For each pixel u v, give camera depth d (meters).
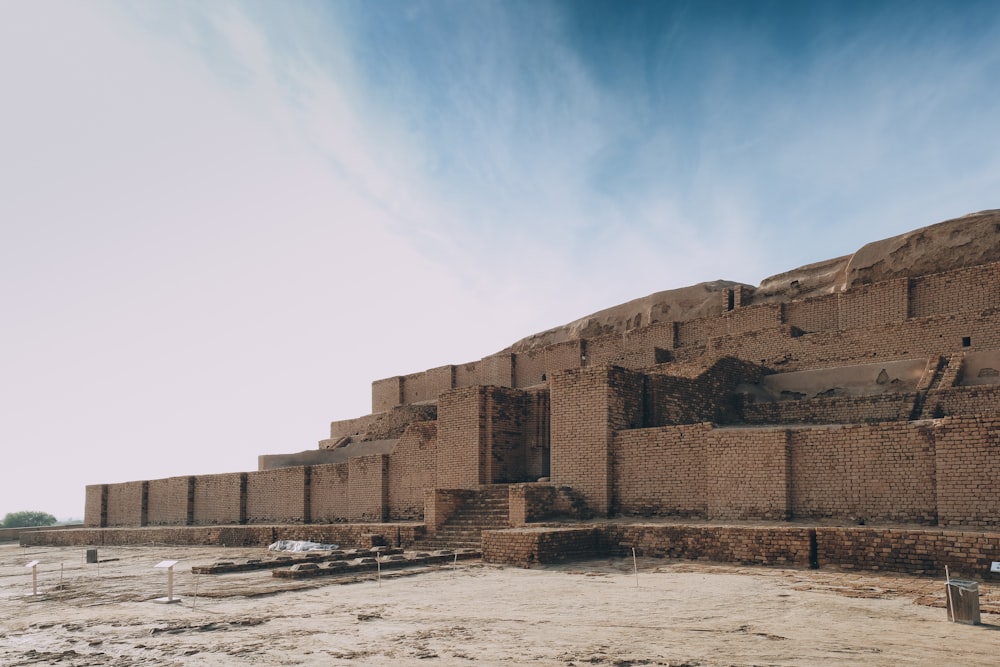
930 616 11.48
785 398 28.56
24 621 13.80
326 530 29.55
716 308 39.00
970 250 29.25
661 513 23.30
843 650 9.48
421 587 16.17
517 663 9.35
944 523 17.52
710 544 18.52
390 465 34.25
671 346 35.69
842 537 16.48
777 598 13.27
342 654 10.09
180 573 21.50
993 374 23.30
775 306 32.16
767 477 20.83
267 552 27.77
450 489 26.72
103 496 52.12
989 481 16.94
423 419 42.31
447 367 47.69
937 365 24.55
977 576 14.50
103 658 10.44
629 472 24.34
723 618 11.68
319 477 38.28
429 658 9.73
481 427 29.42
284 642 10.97
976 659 8.92
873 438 19.19
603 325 44.53
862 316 29.36
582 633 10.95
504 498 26.25
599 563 19.09
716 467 21.92
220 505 43.66
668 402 26.58
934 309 27.64
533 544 18.94
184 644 11.09
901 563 15.59
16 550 42.53
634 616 12.09
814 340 29.34
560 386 26.38
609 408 24.83
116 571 23.25
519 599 14.12
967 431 17.39
